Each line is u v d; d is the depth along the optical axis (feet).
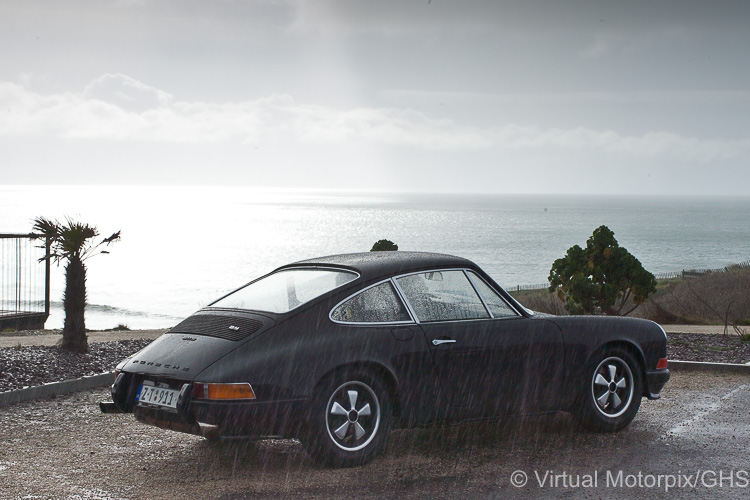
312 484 16.74
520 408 19.93
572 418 22.98
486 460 18.81
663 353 22.39
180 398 16.43
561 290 58.03
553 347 20.36
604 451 19.69
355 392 17.88
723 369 32.09
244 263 285.02
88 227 33.71
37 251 224.53
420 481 17.06
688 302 88.89
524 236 562.25
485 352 19.27
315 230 622.13
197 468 17.99
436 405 18.70
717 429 22.09
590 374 20.99
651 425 22.58
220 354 16.85
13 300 127.03
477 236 559.38
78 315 33.22
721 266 297.53
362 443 17.95
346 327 17.88
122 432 21.45
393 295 18.79
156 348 18.42
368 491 16.29
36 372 28.25
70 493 16.02
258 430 16.62
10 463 18.30
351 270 19.06
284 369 16.81
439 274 19.70
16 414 23.41
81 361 30.99
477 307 19.88
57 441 20.44
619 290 55.88
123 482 16.87
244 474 17.49
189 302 159.02
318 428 17.26
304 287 18.93
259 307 18.58
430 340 18.62
